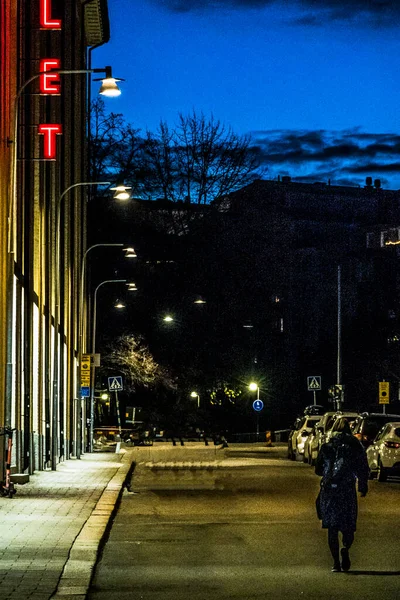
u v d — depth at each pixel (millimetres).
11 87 28031
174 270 75062
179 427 78250
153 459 50531
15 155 25234
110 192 71812
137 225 74188
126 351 72188
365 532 17516
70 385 48906
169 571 13242
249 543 16156
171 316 74062
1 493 23891
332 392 61594
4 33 26812
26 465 31922
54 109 42031
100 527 17219
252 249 82062
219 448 62594
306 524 19000
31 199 32719
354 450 13453
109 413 85688
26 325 31781
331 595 11383
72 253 51438
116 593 11594
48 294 37781
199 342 75062
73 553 14172
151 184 74312
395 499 24812
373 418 38250
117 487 27188
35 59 29672
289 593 11547
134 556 14664
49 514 19531
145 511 21766
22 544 15031
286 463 45688
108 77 24516
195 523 19250
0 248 26188
